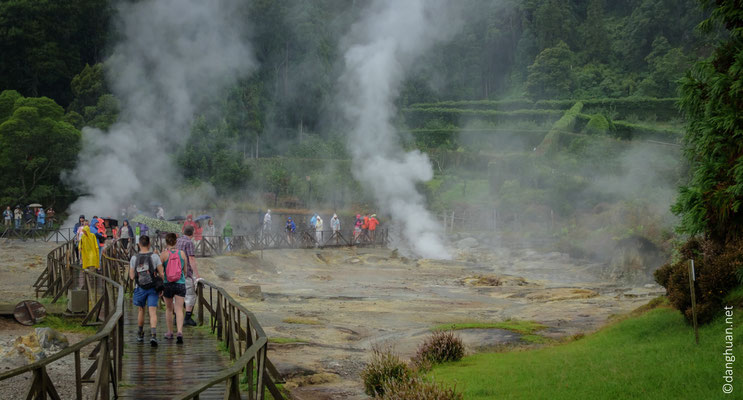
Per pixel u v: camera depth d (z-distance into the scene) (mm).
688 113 12867
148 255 10984
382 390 10453
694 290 11578
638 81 114812
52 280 19484
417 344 14875
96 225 23172
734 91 11477
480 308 21828
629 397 8219
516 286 27938
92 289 18125
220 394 8070
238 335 9914
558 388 9133
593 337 13523
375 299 23344
